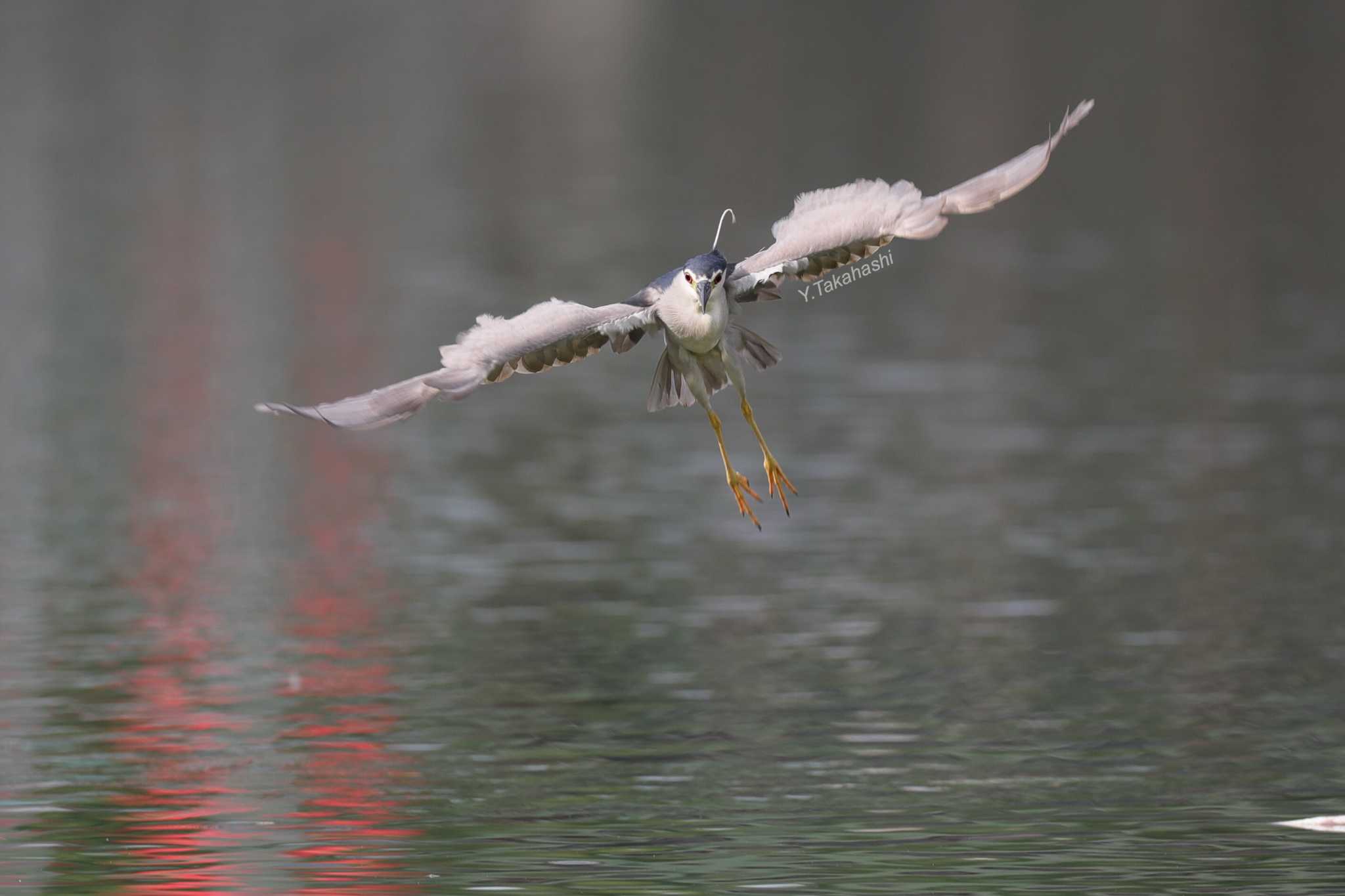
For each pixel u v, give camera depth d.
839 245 6.77
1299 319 36.06
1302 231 48.69
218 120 73.12
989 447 25.58
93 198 56.22
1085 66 82.44
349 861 11.80
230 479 24.28
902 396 29.20
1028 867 11.59
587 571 19.55
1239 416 27.48
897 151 63.06
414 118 74.19
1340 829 12.19
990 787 13.15
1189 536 20.72
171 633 17.23
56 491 23.47
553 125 71.94
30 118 72.50
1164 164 61.94
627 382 31.05
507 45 94.31
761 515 22.02
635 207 52.72
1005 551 20.17
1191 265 43.66
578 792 13.09
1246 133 67.50
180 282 42.75
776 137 66.94
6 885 11.41
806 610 17.97
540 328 6.22
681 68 86.06
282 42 95.00
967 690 15.49
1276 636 16.94
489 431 27.33
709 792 13.09
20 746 14.04
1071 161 62.75
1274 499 22.42
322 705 15.07
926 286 41.03
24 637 17.05
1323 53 84.31
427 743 14.17
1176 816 12.50
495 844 12.07
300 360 33.41
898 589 18.72
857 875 11.50
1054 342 34.00
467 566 19.81
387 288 41.28
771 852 11.91
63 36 95.50
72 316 37.94
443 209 53.38
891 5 102.69
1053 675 15.88
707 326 7.15
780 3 104.38
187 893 11.27
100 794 13.05
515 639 17.00
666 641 17.03
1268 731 14.34
